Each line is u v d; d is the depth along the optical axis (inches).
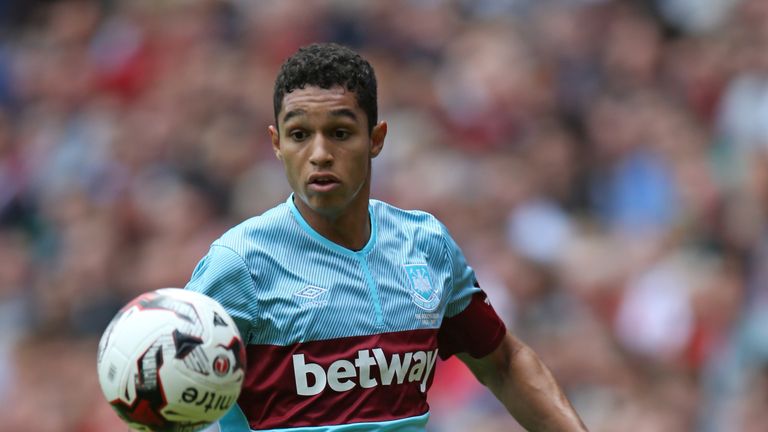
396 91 2234.3
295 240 695.7
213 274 676.1
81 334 1956.2
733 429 1487.5
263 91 2303.2
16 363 1913.1
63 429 1765.5
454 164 2007.9
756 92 2080.5
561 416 753.6
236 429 688.4
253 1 2544.3
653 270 1739.7
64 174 2336.4
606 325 1705.2
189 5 2588.6
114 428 1683.1
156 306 634.2
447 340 762.8
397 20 2406.5
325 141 675.4
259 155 2170.3
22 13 2802.7
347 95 677.9
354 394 681.6
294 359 677.9
